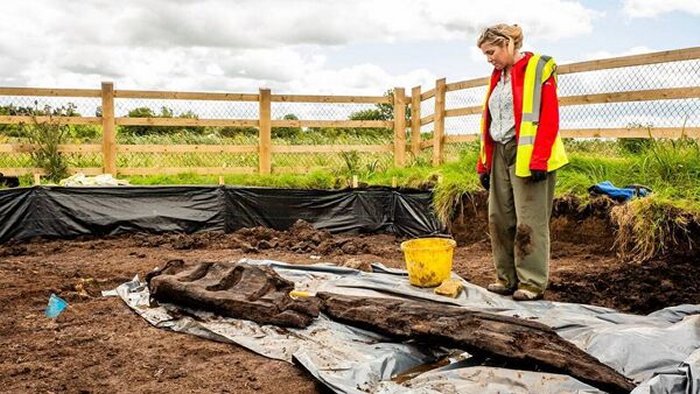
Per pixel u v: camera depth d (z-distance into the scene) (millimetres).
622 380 3287
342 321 4422
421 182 9445
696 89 7531
